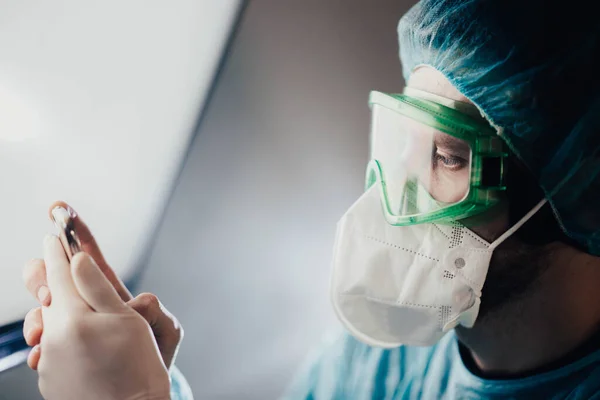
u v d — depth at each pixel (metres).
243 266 1.34
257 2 1.21
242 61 1.24
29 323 0.74
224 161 1.29
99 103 1.05
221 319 1.34
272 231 1.35
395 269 0.90
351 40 1.30
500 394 0.93
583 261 0.87
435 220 0.86
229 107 1.26
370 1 1.29
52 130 0.99
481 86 0.81
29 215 0.99
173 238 1.29
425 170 0.87
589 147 0.78
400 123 0.90
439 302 0.89
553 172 0.79
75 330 0.67
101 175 1.12
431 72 0.90
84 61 1.00
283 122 1.30
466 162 0.84
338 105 1.32
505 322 0.91
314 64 1.29
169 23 1.09
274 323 1.38
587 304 0.88
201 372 1.33
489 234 0.86
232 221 1.32
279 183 1.33
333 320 1.39
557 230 0.84
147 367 0.69
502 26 0.80
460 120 0.83
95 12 0.97
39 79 0.94
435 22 0.86
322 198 1.36
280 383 1.38
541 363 0.92
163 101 1.16
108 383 0.67
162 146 1.20
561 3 0.78
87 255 0.69
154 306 0.79
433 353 1.10
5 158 0.93
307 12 1.25
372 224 0.91
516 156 0.83
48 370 0.68
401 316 0.93
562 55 0.78
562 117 0.78
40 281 0.75
